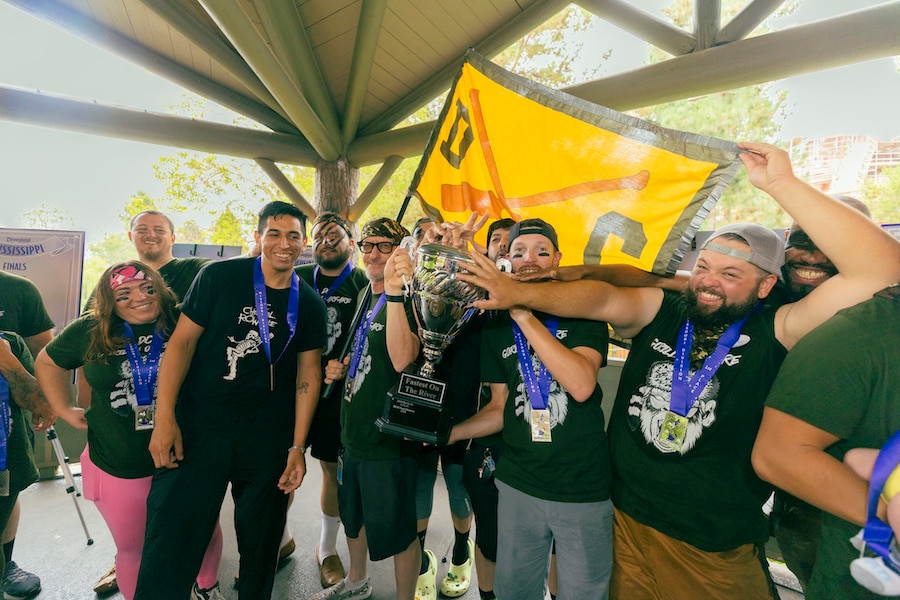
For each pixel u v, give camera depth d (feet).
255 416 5.10
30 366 6.37
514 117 4.62
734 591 3.48
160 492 4.82
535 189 4.64
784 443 2.61
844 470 2.39
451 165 5.42
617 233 4.22
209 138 13.67
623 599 3.95
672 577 3.65
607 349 4.23
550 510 3.95
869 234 2.72
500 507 4.33
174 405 4.85
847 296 2.83
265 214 5.14
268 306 5.21
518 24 12.07
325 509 7.00
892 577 1.74
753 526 3.54
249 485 5.17
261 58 8.43
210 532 4.92
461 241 3.80
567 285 3.55
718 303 3.51
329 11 10.74
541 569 4.28
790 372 2.68
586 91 10.46
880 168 35.40
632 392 4.00
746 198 31.09
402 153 14.88
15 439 5.78
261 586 5.10
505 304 3.22
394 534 5.23
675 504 3.62
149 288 5.28
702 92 9.55
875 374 2.46
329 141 13.79
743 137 34.35
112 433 5.07
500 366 4.66
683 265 9.13
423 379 3.99
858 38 7.75
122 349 5.15
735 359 3.55
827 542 2.76
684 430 3.59
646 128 3.88
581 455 3.96
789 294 4.02
